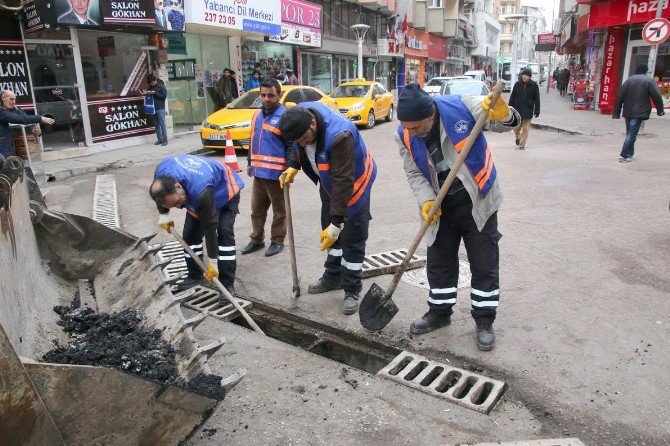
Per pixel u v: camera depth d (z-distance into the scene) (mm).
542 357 3189
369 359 3479
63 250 3568
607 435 2535
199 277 4344
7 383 1634
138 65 12805
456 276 3441
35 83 10570
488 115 2865
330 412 2742
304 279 4488
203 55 15953
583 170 8477
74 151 11172
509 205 6520
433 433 2570
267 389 2949
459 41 47594
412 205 6766
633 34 17500
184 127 15570
